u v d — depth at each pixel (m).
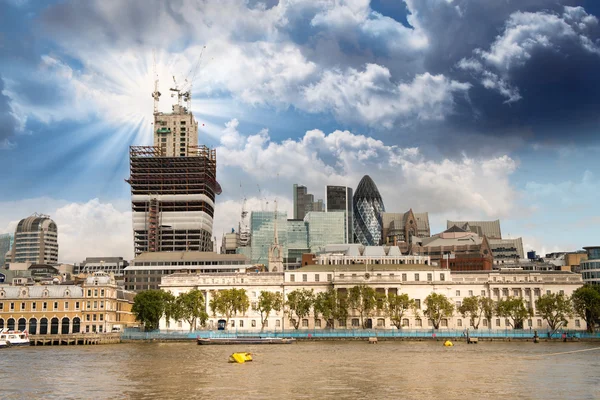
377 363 152.25
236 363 153.38
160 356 176.38
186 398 103.12
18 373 136.62
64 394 108.06
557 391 108.75
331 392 108.06
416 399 101.81
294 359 163.25
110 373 134.75
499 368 141.00
